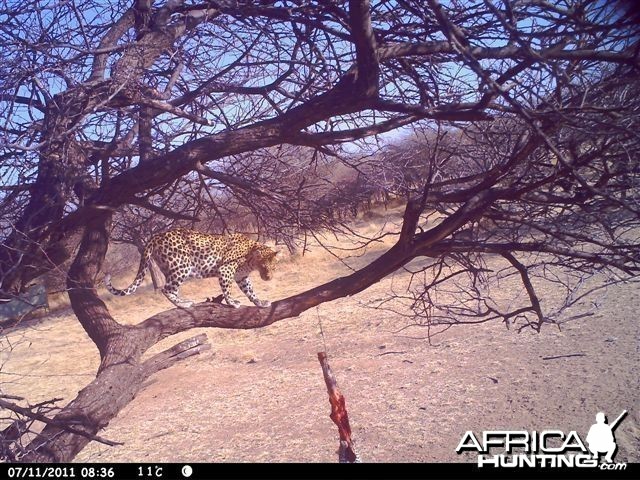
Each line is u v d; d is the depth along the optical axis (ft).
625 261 13.71
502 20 9.86
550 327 37.81
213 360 44.70
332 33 15.34
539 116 11.74
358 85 13.08
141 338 15.65
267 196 16.56
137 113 16.99
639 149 12.82
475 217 14.71
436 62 15.61
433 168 14.80
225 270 23.02
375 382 33.65
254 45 17.07
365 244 17.16
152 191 16.63
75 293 15.89
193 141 14.56
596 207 14.05
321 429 28.04
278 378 37.65
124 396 14.57
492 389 29.43
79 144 15.99
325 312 53.31
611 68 13.08
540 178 14.67
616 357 30.55
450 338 40.06
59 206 15.76
